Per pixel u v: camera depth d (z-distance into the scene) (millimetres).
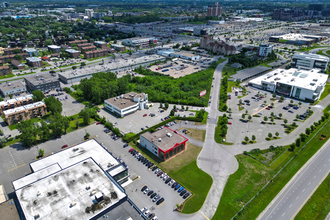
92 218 96875
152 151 163625
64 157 144375
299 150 165375
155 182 136500
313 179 140000
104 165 138125
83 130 191625
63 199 105688
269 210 119250
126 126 196250
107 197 106562
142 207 119438
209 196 127062
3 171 145500
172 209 118750
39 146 170625
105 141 176750
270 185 135000
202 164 151625
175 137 168000
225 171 145625
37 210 100250
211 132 188875
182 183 135750
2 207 107062
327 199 126562
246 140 174750
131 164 151375
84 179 117250
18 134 185750
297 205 122500
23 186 116750
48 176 118938
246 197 126688
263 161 154250
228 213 117125
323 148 168875
